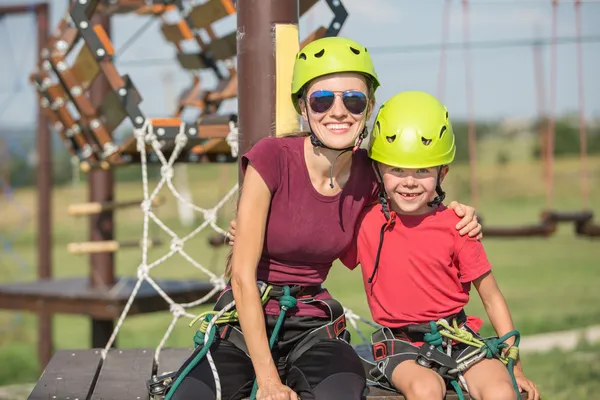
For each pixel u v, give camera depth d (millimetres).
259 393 2938
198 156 5453
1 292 7316
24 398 7773
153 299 6746
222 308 3275
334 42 3150
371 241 3326
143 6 6465
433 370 3154
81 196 34219
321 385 3008
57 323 13820
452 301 3301
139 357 4047
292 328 3244
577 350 9078
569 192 35031
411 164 3127
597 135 48438
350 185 3275
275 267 3250
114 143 5656
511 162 46594
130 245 7242
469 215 3279
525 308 12203
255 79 3773
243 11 3793
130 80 4676
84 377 3697
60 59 5676
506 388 3012
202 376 3070
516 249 20625
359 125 3121
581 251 19859
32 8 9656
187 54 6551
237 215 3145
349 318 4355
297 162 3188
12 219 30719
